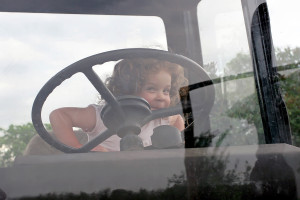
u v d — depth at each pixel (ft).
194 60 3.98
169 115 4.08
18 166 2.93
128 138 3.80
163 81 3.99
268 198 2.65
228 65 3.79
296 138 3.60
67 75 3.75
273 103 3.64
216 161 3.00
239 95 3.62
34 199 2.60
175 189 2.72
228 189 2.73
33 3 3.59
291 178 2.81
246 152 3.15
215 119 3.55
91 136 4.11
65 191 2.66
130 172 2.85
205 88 3.67
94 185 2.74
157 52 4.00
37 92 3.59
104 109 3.97
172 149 3.27
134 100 3.97
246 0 3.78
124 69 3.97
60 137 3.85
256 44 3.74
